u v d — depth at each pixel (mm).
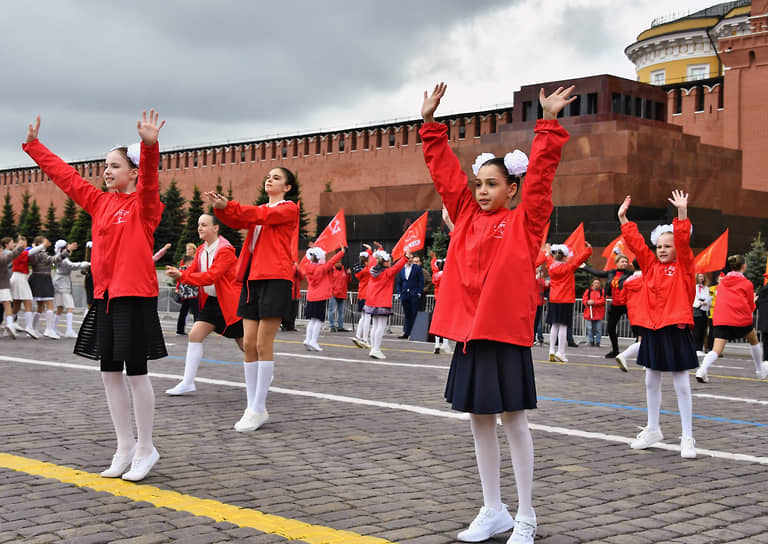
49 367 11125
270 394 9086
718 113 46438
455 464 5883
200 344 9031
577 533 4324
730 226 36312
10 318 16203
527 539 4070
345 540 4047
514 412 4145
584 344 21531
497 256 4156
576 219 33031
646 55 58656
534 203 4184
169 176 72312
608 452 6504
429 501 4879
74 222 71938
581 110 36531
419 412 8094
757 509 4930
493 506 4250
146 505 4539
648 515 4730
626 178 32656
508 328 4082
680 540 4266
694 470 5957
